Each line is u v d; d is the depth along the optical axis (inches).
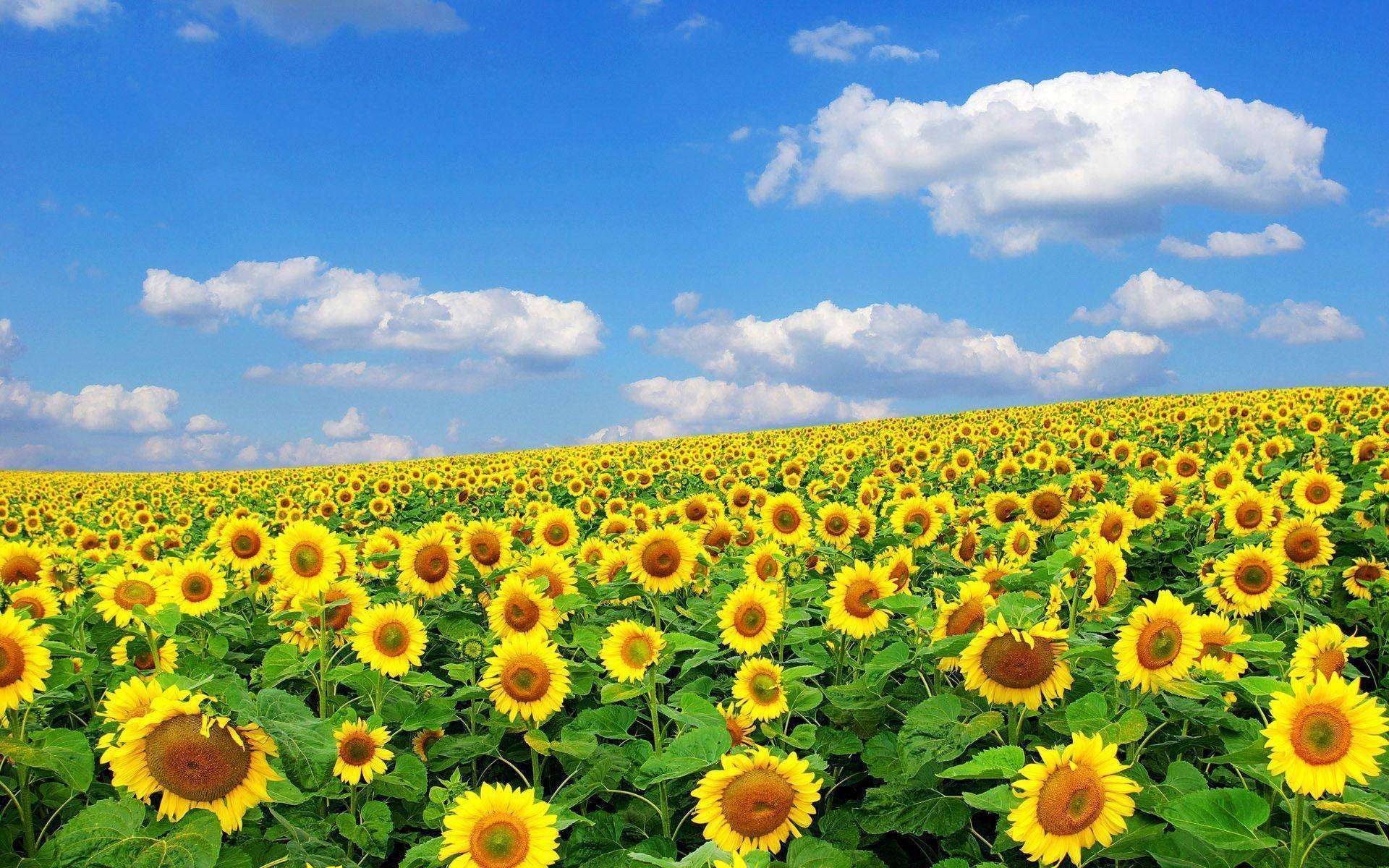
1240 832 140.3
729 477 828.6
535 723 234.4
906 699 226.8
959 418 1934.1
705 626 289.1
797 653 269.4
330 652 279.4
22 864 168.9
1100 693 186.2
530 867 154.0
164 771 149.2
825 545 388.8
